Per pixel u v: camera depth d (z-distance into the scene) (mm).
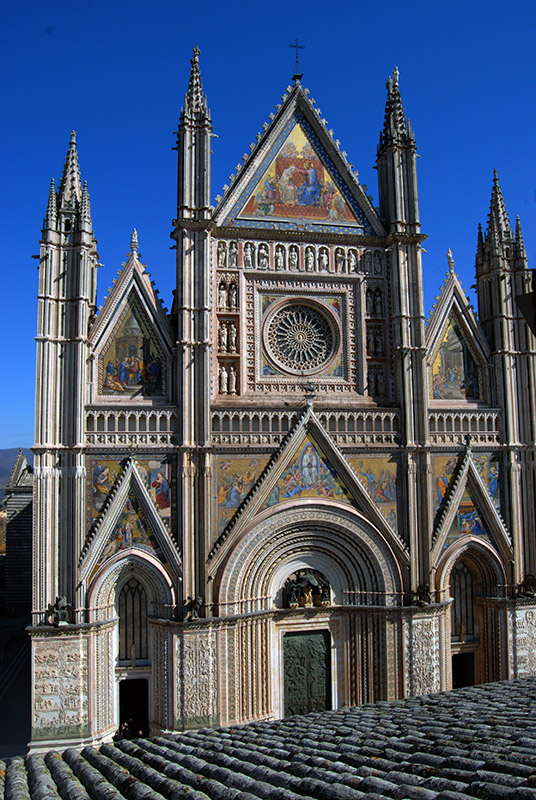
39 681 39500
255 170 47375
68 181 43750
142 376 44188
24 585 72438
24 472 74125
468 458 47375
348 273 47938
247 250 46500
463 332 49562
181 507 42375
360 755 16250
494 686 27359
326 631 45812
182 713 40875
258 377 45781
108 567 41094
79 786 16359
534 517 48562
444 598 46188
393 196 48000
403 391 46500
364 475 45875
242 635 43094
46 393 41250
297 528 44531
